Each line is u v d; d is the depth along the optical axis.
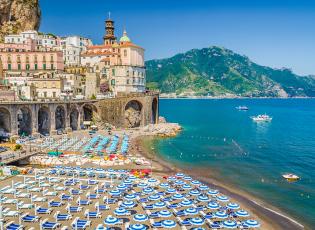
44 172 79.00
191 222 52.12
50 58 174.50
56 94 154.75
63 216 53.44
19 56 174.50
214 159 105.50
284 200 69.44
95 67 188.88
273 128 194.12
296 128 195.62
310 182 82.31
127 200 61.47
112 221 50.88
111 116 162.38
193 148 123.31
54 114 133.75
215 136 155.00
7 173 77.25
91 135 135.38
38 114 138.75
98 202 59.84
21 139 115.00
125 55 196.25
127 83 187.75
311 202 68.50
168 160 102.94
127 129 161.12
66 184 70.44
